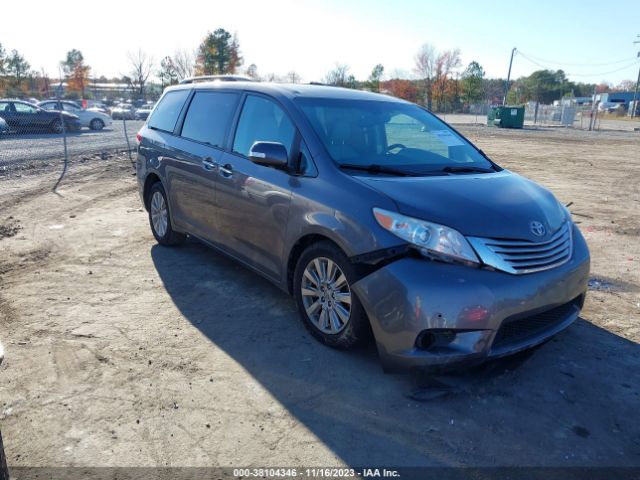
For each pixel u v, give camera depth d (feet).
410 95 238.27
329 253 11.63
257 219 13.82
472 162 14.39
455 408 10.27
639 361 12.32
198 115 17.44
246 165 14.30
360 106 14.76
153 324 13.51
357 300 11.10
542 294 10.68
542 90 386.93
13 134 73.77
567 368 11.90
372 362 11.82
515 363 11.94
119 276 16.92
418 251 10.23
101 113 87.61
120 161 45.78
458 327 9.90
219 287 16.10
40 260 18.40
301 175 12.62
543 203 12.27
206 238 16.69
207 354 12.04
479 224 10.52
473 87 250.98
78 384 10.73
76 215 25.22
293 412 10.00
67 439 9.10
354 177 11.79
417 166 13.23
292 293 13.39
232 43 189.16
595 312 15.14
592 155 64.39
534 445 9.31
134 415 9.79
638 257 20.67
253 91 15.26
